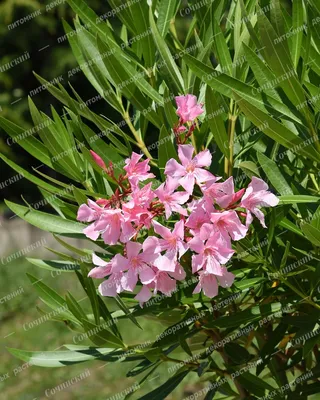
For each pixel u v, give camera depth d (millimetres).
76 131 1226
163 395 1253
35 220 1225
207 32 1228
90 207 1062
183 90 1204
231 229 1050
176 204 1052
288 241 1098
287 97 1115
